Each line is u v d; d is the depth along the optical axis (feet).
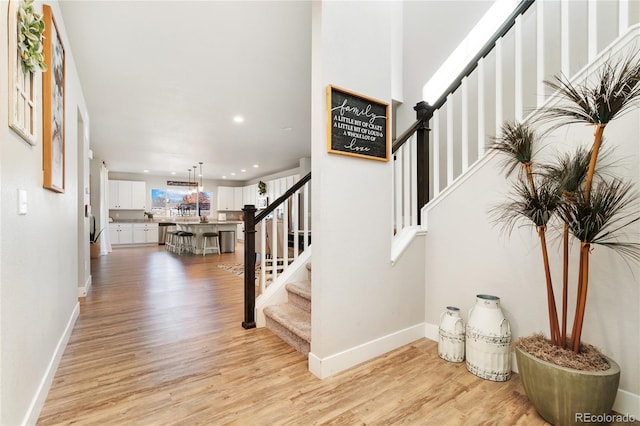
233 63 9.82
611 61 5.20
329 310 6.19
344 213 6.41
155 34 8.24
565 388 4.45
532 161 6.01
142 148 20.98
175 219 34.94
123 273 16.74
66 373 6.25
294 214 9.85
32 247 4.81
